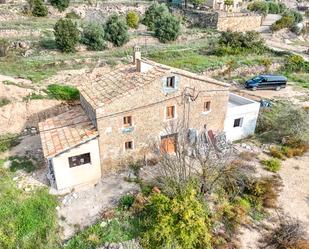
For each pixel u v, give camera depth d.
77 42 37.56
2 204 17.72
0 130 24.80
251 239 16.42
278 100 33.31
